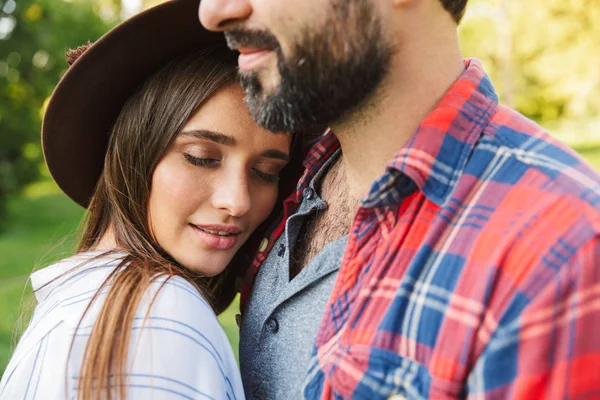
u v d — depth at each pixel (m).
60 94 1.30
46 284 1.23
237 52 1.19
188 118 1.16
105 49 1.22
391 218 0.94
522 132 0.91
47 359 1.05
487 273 0.78
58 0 9.79
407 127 0.97
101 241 1.33
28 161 9.68
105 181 1.31
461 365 0.77
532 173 0.83
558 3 11.69
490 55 12.01
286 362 1.06
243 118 1.16
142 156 1.21
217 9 0.94
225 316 3.86
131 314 1.02
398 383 0.82
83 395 0.99
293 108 0.94
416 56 0.95
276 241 1.25
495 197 0.84
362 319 0.89
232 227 1.22
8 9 9.15
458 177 0.89
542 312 0.72
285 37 0.90
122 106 1.37
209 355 1.04
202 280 1.29
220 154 1.18
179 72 1.19
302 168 1.33
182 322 1.04
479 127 0.93
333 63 0.90
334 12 0.89
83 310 1.07
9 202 10.03
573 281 0.72
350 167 1.07
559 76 13.23
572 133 15.91
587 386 0.70
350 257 0.97
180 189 1.18
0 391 1.10
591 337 0.71
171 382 0.99
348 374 0.86
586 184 0.81
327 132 1.21
